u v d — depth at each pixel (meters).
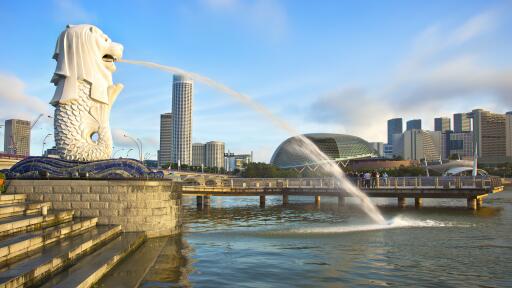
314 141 141.12
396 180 41.19
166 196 19.42
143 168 20.58
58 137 21.02
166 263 14.45
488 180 38.91
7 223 11.80
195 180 57.19
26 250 11.16
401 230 23.72
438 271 13.65
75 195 18.00
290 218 32.09
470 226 25.39
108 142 21.42
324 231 23.45
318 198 47.06
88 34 21.48
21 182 17.91
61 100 20.88
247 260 15.38
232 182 47.41
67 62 21.30
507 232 22.70
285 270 13.80
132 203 18.36
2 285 8.27
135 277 11.87
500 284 12.09
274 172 113.06
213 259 15.51
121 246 14.65
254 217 33.28
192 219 31.98
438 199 50.84
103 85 21.62
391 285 11.97
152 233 18.69
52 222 14.82
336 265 14.55
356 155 142.62
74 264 11.73
